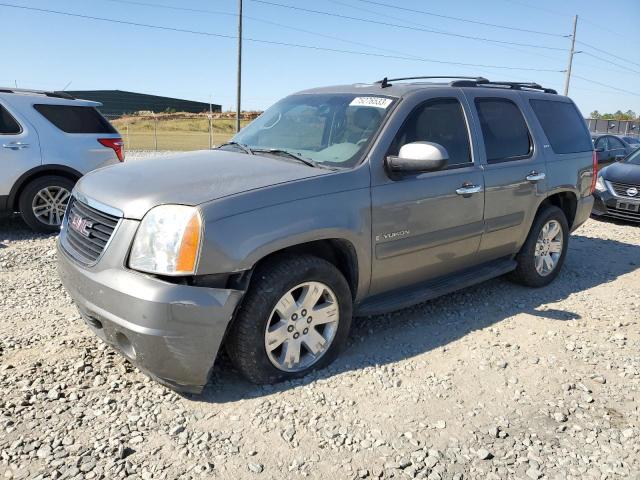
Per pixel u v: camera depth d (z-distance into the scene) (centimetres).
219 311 294
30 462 262
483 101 470
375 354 386
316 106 440
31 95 736
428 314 462
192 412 307
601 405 333
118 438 282
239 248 298
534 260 522
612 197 898
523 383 354
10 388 323
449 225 417
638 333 439
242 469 264
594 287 556
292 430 293
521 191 480
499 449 287
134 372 346
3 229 759
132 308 287
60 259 349
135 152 2531
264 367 326
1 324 415
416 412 316
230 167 357
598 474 271
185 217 291
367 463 272
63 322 421
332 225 336
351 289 374
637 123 4084
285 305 329
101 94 7019
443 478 264
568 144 559
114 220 309
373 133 381
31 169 713
